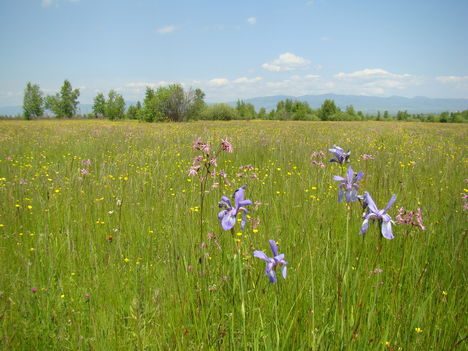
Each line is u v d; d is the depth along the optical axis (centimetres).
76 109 7875
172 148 1243
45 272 352
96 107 7844
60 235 436
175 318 267
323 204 493
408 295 302
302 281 293
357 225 412
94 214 513
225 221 232
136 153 1099
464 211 459
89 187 616
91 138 1605
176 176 795
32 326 271
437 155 1077
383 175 589
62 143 1428
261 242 355
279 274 289
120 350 247
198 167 337
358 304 244
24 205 538
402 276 333
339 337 231
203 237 378
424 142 1596
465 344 246
